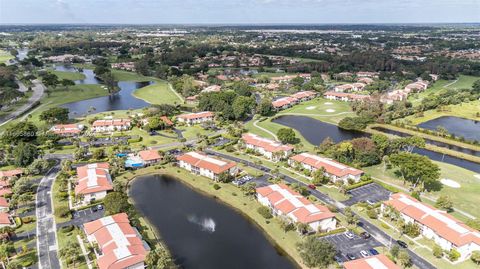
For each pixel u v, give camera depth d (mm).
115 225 102562
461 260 95812
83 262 92188
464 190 135250
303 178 144125
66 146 176375
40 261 92312
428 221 105812
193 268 93500
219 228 112000
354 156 160125
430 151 183000
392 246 99938
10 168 152375
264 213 115500
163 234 108375
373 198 128750
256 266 94688
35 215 114500
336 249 99188
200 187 138250
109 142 184750
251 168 153750
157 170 152875
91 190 124562
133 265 88625
